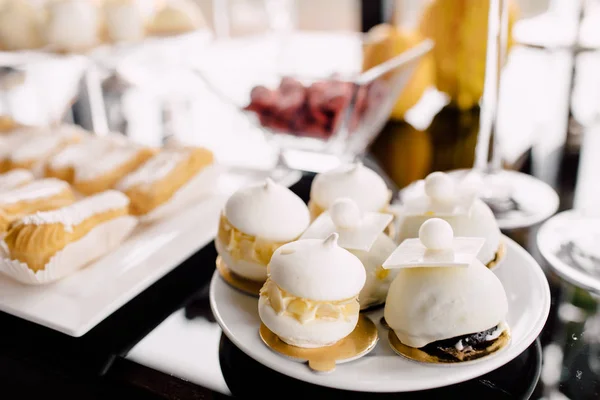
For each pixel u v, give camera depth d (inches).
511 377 15.8
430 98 34.2
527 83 35.4
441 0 30.2
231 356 16.9
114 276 19.6
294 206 17.9
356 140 26.6
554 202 23.0
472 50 30.0
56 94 36.3
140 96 35.5
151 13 34.2
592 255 19.7
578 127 29.7
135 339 17.6
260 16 46.4
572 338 16.8
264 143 30.2
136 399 16.2
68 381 16.7
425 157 26.9
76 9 30.2
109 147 26.2
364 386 14.5
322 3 51.7
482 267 15.8
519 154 27.2
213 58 34.7
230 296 17.6
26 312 18.1
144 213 22.4
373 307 17.3
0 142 27.1
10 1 30.7
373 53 29.0
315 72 30.8
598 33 41.4
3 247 19.1
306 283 15.1
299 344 15.5
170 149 25.0
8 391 17.6
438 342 15.3
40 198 22.0
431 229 15.3
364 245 16.4
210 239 21.6
